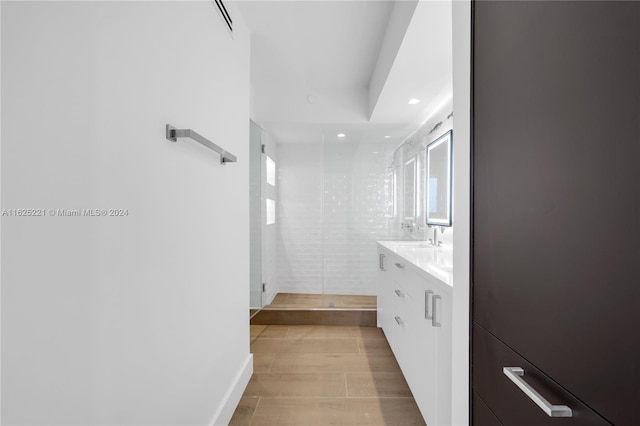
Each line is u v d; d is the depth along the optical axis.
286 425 1.72
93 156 0.78
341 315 3.38
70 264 0.72
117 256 0.86
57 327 0.69
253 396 1.99
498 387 0.83
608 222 0.49
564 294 0.59
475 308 0.97
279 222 3.49
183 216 1.23
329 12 2.04
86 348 0.76
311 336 3.05
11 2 0.60
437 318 1.44
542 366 0.65
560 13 0.59
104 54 0.81
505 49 0.79
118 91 0.86
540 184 0.65
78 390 0.74
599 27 0.51
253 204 3.36
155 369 1.05
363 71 2.95
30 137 0.63
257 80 3.19
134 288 0.93
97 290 0.79
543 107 0.64
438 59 1.97
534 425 0.67
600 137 0.51
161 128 1.07
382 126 3.39
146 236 0.99
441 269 1.63
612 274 0.49
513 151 0.75
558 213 0.60
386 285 2.81
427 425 1.59
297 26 2.19
